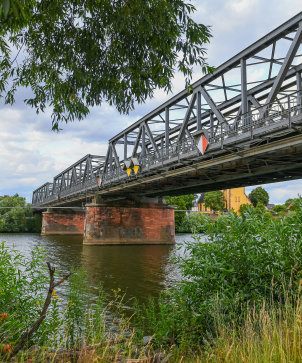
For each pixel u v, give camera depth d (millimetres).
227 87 19750
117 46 5691
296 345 2797
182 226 70812
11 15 4094
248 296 4285
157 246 36250
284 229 4730
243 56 16984
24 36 5980
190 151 19844
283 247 4551
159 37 5340
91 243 36906
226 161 17094
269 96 14000
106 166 38969
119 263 22281
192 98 21219
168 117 25562
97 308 5422
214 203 86188
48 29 5594
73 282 5934
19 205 79562
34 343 4102
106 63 5953
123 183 32312
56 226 68188
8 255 5129
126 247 34875
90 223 37375
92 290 13297
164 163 23234
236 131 15812
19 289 4855
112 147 37812
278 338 2848
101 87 6074
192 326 4195
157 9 4922
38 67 6363
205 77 19719
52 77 6160
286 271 4277
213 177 22578
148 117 28781
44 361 2807
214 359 3041
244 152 15633
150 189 32938
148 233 38812
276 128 13508
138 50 5699
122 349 3332
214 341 3426
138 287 14391
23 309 4461
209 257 4738
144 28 5086
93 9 5227
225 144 16328
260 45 15938
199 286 4688
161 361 3209
